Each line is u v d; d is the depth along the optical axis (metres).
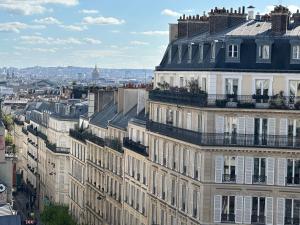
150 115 118.44
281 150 94.38
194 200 99.69
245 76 96.81
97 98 172.00
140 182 124.44
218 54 97.75
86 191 169.38
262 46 97.19
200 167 97.31
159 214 113.94
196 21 115.88
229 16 106.31
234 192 95.88
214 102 95.50
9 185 116.75
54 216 161.75
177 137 103.81
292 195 95.06
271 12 100.56
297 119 94.75
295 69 96.31
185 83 106.94
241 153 95.44
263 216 95.69
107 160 149.00
